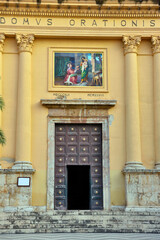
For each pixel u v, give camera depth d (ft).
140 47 87.76
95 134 85.61
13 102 84.17
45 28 85.51
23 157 80.74
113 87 86.17
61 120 84.43
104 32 86.17
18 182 79.20
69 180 106.22
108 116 84.89
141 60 87.30
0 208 77.92
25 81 83.51
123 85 86.33
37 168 81.97
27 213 74.84
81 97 85.35
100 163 84.53
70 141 85.10
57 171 83.56
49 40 86.99
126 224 71.56
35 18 85.76
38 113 84.17
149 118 85.05
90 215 73.92
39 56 86.28
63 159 84.17
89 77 86.38
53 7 85.10
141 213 75.82
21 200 78.69
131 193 79.87
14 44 86.33
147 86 86.28
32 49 86.33
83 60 87.04
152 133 84.48
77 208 104.27
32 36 85.10
